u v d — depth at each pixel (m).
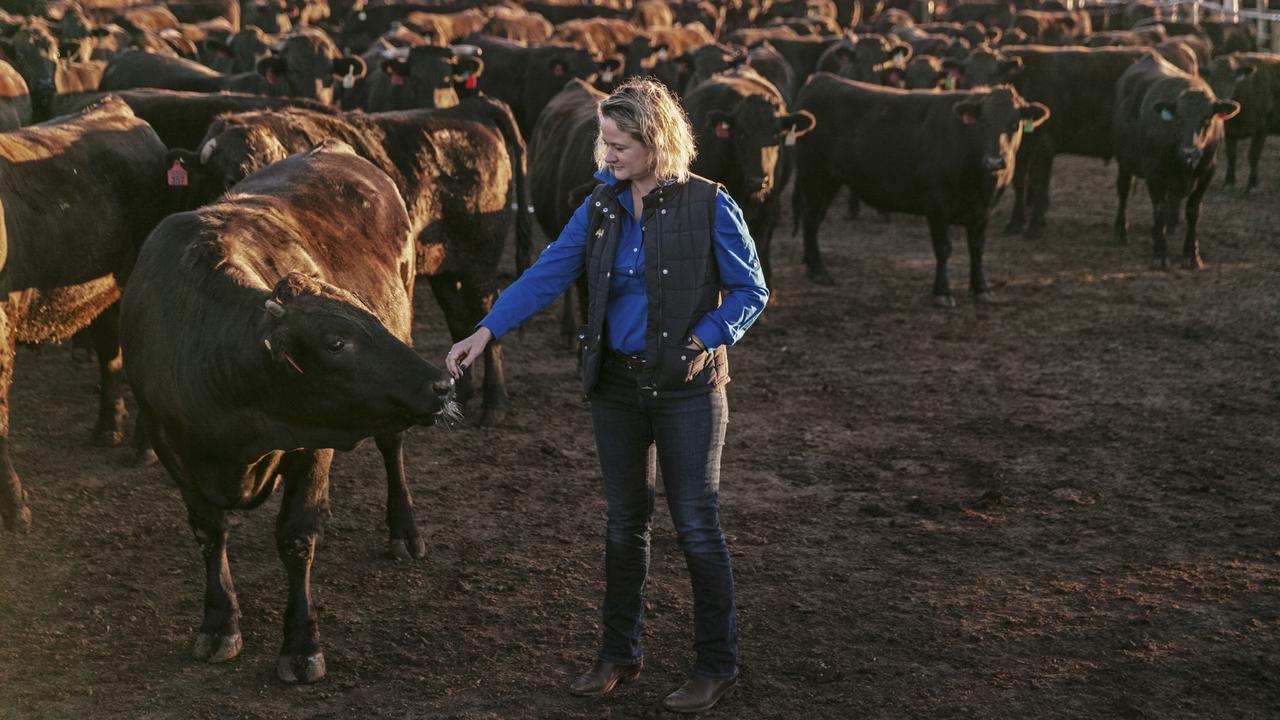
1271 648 4.09
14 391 7.09
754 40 21.08
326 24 27.75
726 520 5.32
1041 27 25.72
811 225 10.56
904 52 18.50
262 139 5.49
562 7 29.58
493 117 6.75
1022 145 12.17
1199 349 8.19
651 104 3.31
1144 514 5.34
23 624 4.27
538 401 7.14
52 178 5.43
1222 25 23.48
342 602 4.49
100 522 5.22
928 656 4.08
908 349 8.32
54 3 18.81
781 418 6.82
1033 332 8.73
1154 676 3.91
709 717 3.68
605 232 3.45
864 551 4.98
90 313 5.82
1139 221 13.30
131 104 6.97
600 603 4.52
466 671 3.99
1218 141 10.52
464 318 6.71
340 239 4.34
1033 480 5.79
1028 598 4.51
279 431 3.45
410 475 5.86
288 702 3.77
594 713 3.73
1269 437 6.39
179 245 3.79
